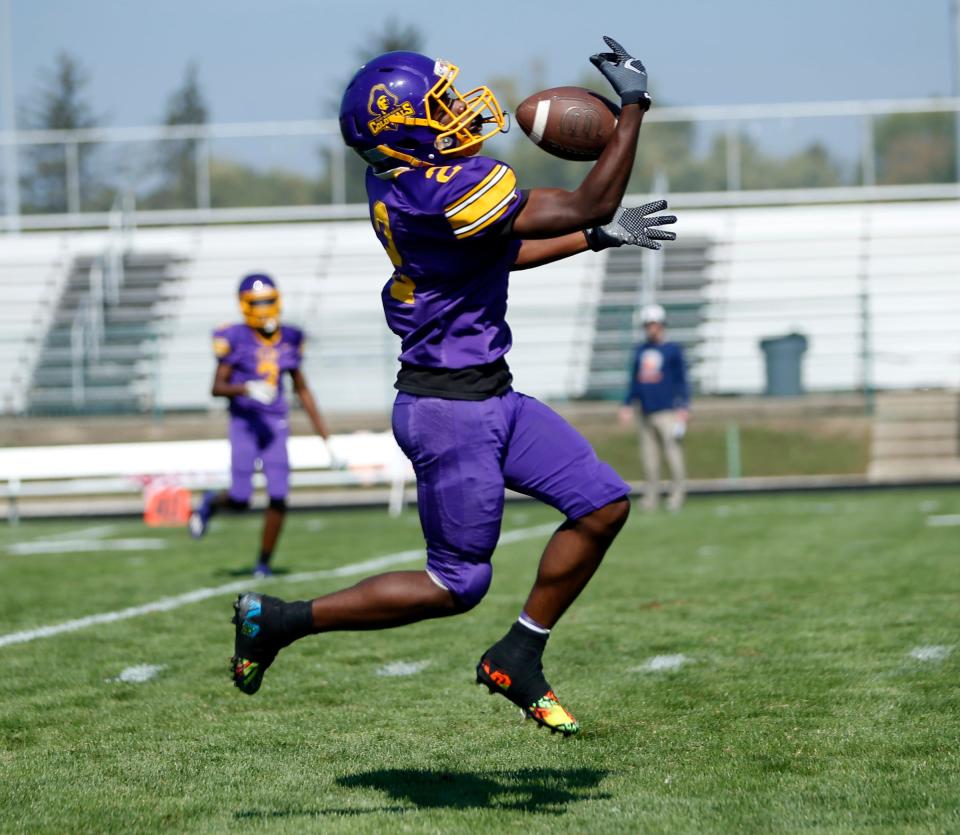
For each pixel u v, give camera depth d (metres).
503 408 11.42
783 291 75.50
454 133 11.02
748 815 10.88
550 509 50.38
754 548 32.22
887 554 29.95
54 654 19.67
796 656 17.98
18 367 73.25
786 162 80.00
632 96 10.70
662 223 11.60
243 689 12.04
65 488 50.72
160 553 35.44
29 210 82.81
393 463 50.72
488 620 22.00
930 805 11.04
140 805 11.66
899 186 79.44
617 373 71.12
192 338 74.25
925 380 71.38
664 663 17.80
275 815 11.28
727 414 64.56
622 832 10.48
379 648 19.52
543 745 13.73
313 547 36.16
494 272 11.36
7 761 13.45
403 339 11.52
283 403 29.42
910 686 15.89
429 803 11.60
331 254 80.75
